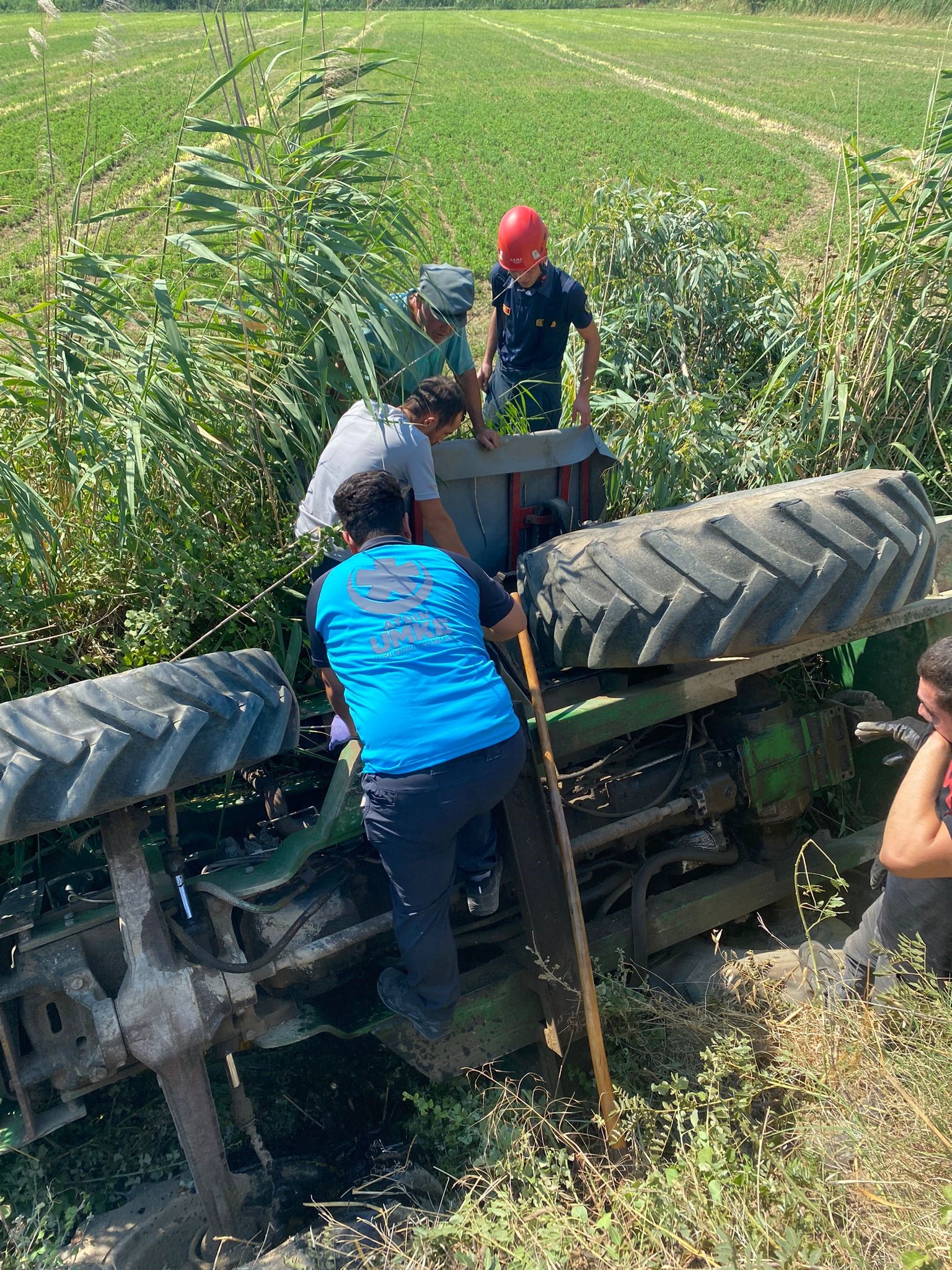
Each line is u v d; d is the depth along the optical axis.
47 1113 2.58
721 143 24.47
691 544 3.04
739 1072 2.81
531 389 5.25
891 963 2.70
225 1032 2.72
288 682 2.82
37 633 3.35
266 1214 2.87
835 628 3.12
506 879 3.16
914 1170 2.29
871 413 5.28
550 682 3.37
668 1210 2.33
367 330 3.74
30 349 3.73
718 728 3.50
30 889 2.75
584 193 18.78
